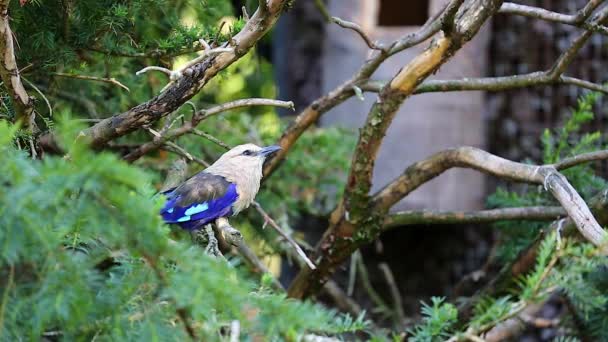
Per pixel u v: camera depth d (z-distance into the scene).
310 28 13.82
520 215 8.98
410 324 11.53
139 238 4.86
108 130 7.52
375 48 8.57
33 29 7.97
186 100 7.46
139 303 5.23
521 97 12.42
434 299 6.53
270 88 15.32
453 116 12.28
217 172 8.65
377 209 9.04
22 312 5.02
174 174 9.19
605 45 12.05
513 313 6.03
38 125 8.92
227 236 8.22
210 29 8.04
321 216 12.01
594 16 8.65
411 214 9.17
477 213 9.10
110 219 4.81
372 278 13.09
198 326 5.28
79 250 5.80
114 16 7.91
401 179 8.93
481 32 12.19
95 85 9.22
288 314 4.98
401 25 13.48
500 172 8.33
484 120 12.52
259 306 5.03
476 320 6.22
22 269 5.16
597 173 11.27
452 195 12.15
